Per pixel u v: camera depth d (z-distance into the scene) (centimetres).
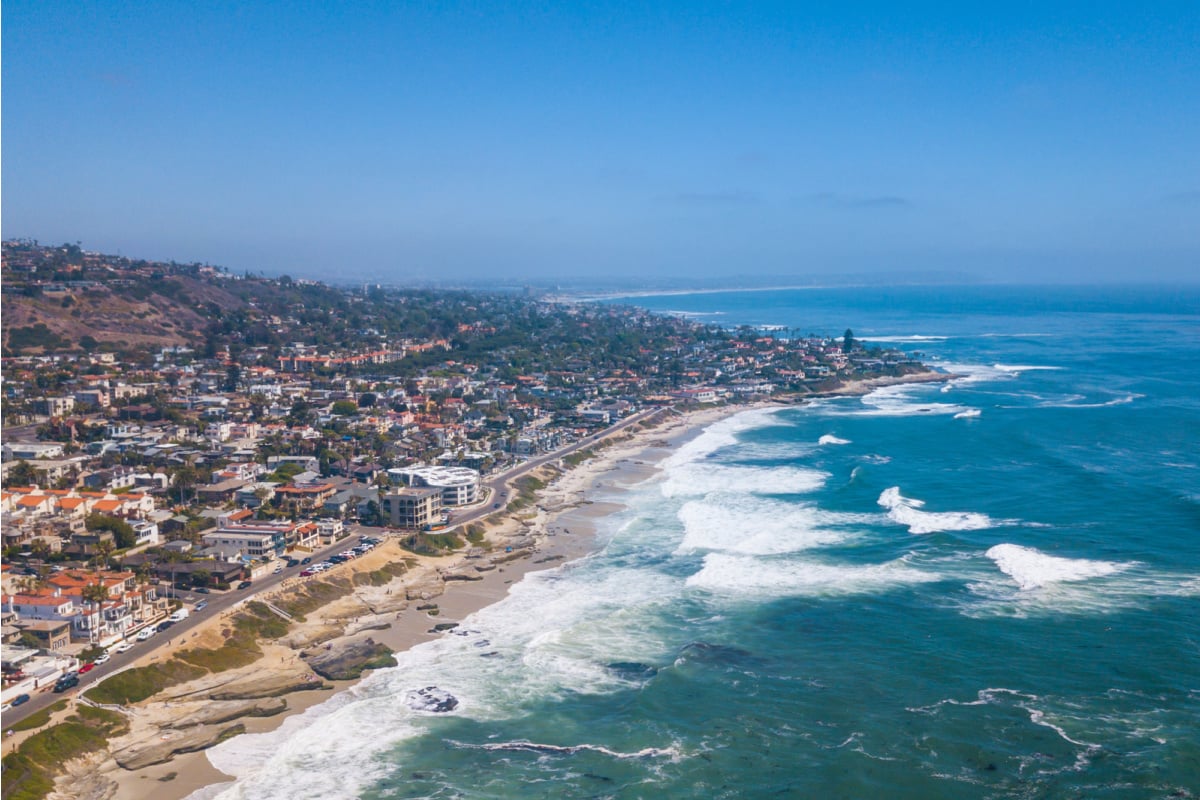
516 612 14650
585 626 13888
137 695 11531
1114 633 12744
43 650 12019
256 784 9962
